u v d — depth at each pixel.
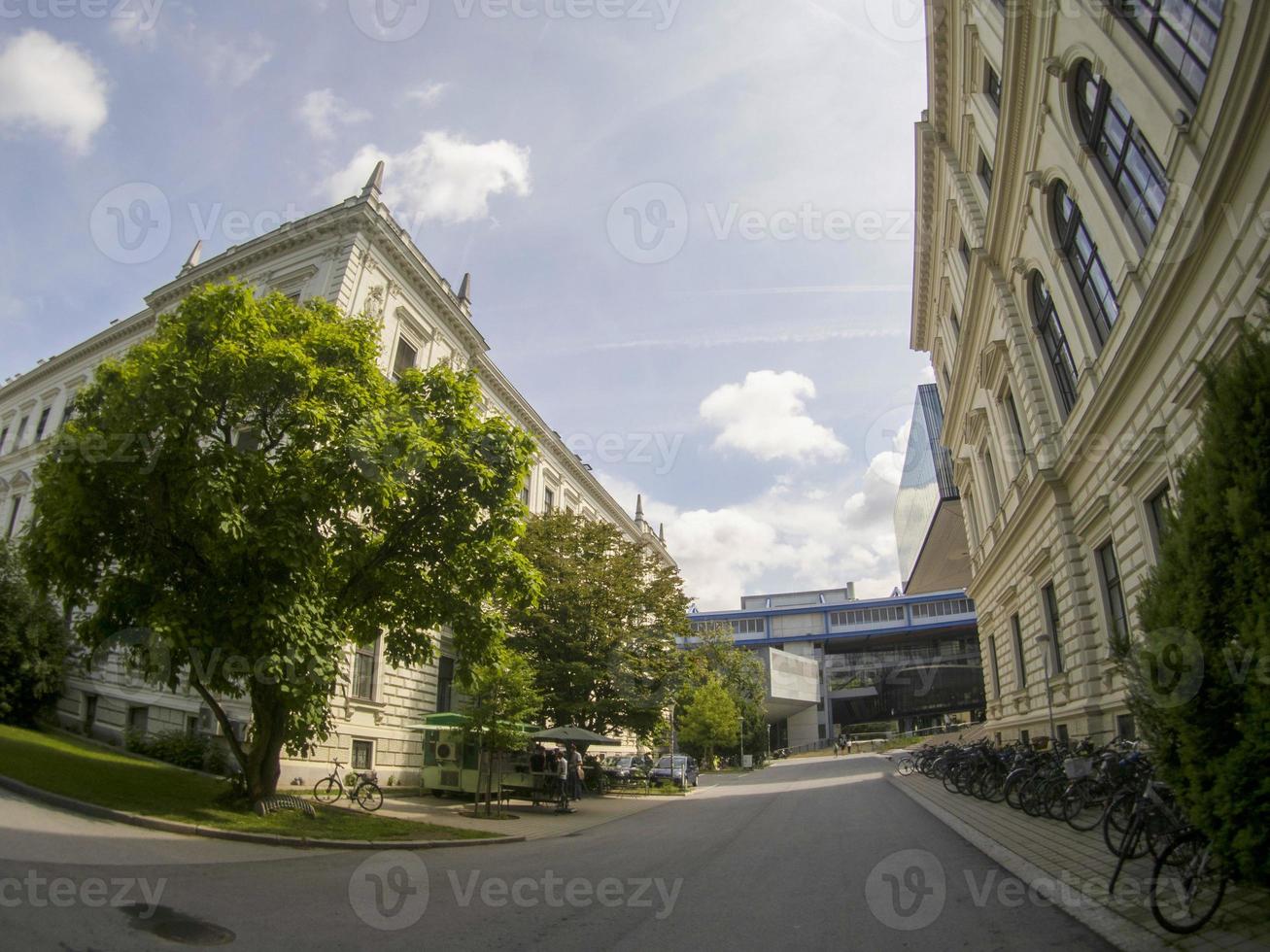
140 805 11.53
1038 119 16.30
